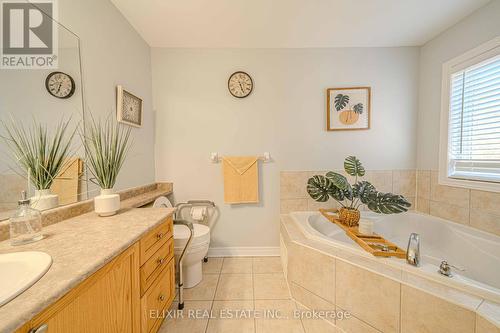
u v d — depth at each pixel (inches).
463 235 61.8
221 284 66.5
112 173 46.3
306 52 81.7
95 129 51.8
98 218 43.3
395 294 40.5
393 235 78.8
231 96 82.1
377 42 78.7
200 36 74.0
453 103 69.9
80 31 48.1
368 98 81.7
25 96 36.6
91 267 24.0
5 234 32.1
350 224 66.2
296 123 83.0
